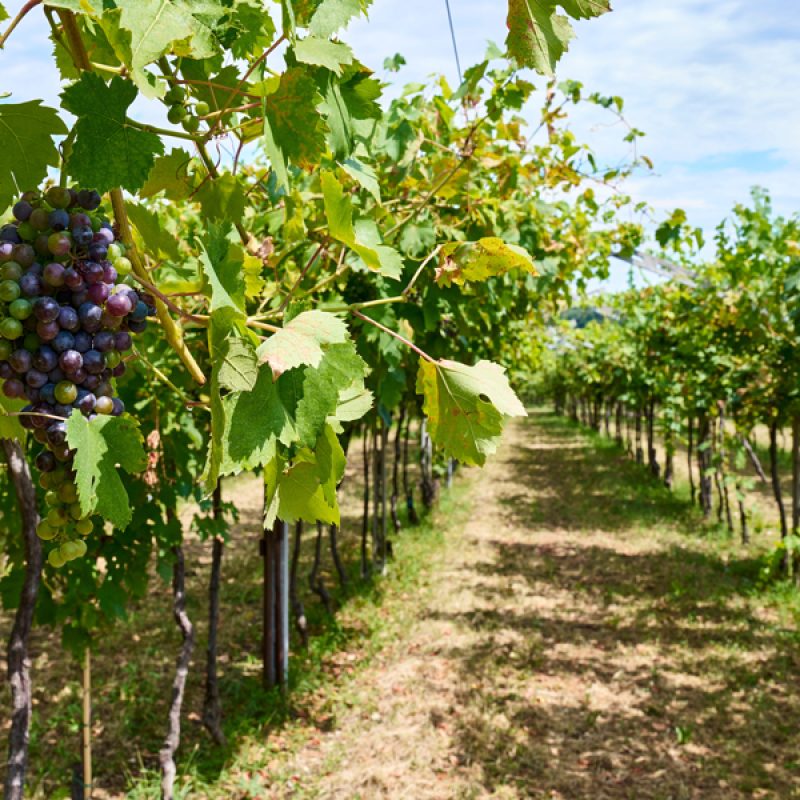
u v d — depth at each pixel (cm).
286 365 97
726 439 1255
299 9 113
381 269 141
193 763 545
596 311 1894
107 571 433
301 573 1016
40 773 517
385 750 574
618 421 2347
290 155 123
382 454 1046
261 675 692
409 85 493
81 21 107
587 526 1334
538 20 111
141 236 141
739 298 989
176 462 454
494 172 524
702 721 627
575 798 520
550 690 680
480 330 666
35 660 693
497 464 2145
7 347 96
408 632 814
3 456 244
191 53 104
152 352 421
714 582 994
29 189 106
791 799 520
